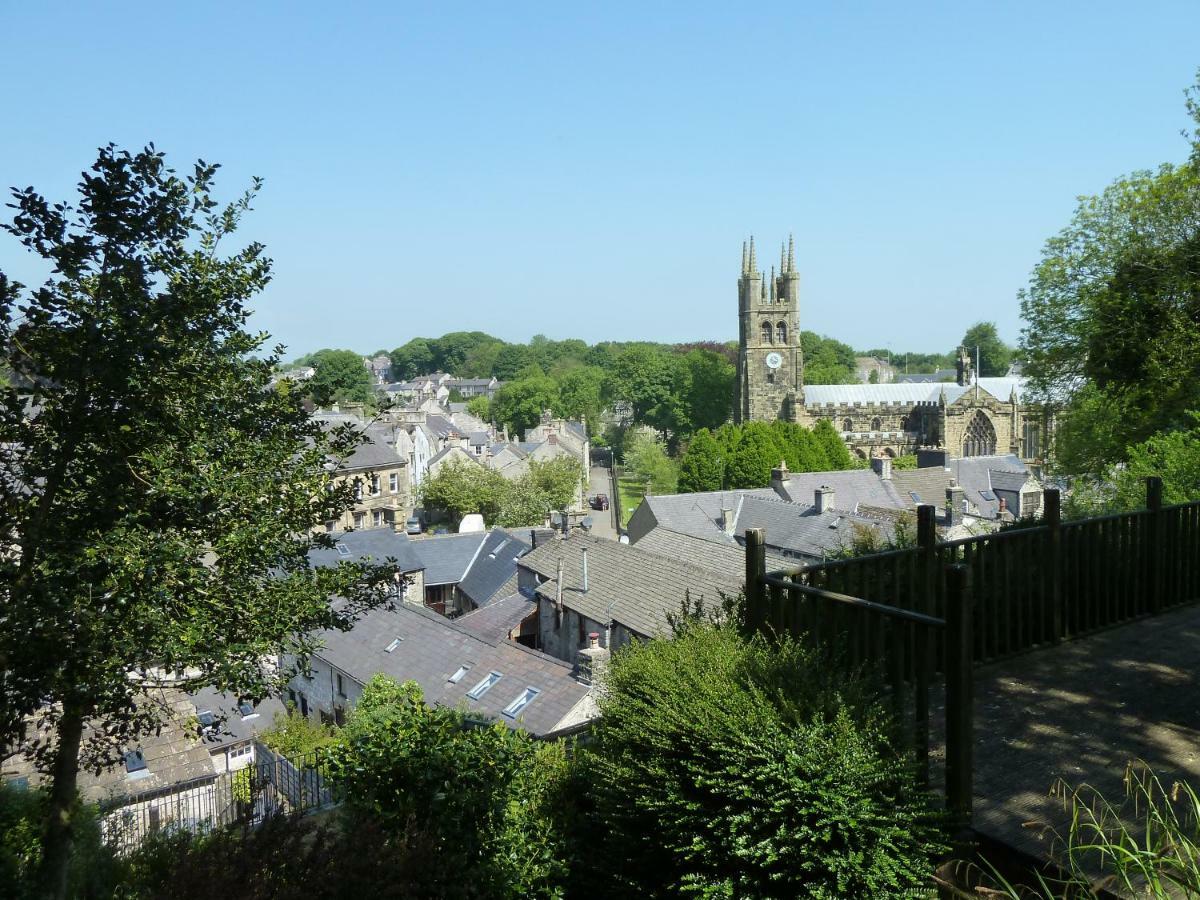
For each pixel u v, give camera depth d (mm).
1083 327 39281
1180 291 34219
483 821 11039
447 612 58875
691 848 7551
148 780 24047
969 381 120750
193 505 11508
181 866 9211
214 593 11805
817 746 7012
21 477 10930
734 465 85438
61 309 10797
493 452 107188
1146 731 8227
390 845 9797
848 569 9391
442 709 13133
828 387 113250
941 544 9836
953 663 6961
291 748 30312
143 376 10992
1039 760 7828
